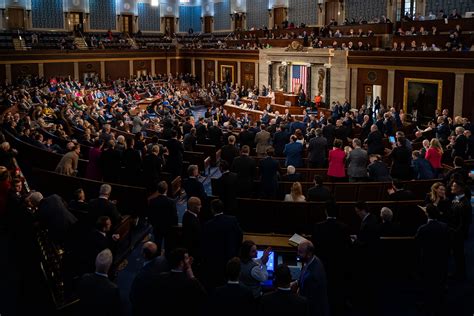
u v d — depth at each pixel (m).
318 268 5.79
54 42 39.69
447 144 15.97
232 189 8.97
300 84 32.09
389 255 7.94
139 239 9.95
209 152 16.05
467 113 22.86
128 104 31.34
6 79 34.34
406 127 22.38
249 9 44.06
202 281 6.91
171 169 12.29
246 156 10.14
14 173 11.32
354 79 28.42
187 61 44.91
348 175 11.91
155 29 49.50
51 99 27.66
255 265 6.00
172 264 5.31
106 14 45.72
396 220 9.14
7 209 9.48
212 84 39.84
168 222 8.05
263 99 32.53
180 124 18.78
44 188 11.66
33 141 14.54
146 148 12.84
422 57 24.28
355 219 9.28
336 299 6.93
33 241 7.66
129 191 10.45
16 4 40.06
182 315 5.27
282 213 9.31
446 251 6.96
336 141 11.72
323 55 29.47
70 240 7.11
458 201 8.20
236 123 22.52
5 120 17.02
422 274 7.13
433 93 24.28
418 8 29.89
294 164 12.58
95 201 8.06
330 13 36.66
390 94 26.47
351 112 22.34
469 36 23.78
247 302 5.02
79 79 38.91
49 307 7.19
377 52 26.59
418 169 11.15
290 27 36.97
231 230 6.73
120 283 8.27
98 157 11.75
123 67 41.72
